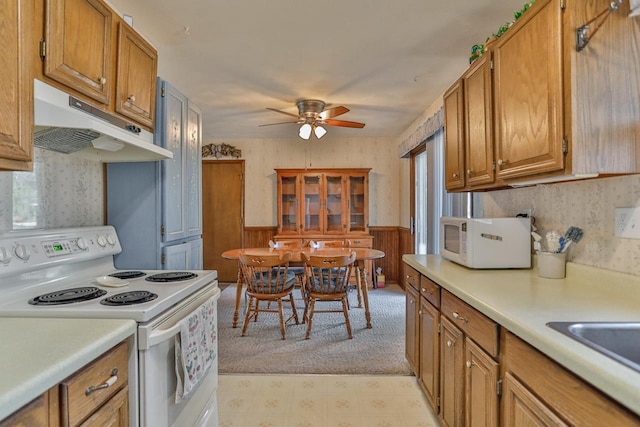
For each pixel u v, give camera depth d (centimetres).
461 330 148
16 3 92
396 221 527
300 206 494
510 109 151
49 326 102
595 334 98
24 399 65
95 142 142
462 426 148
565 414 84
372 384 232
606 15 116
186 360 131
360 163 525
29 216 150
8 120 90
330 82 294
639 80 117
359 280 398
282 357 271
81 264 165
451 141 218
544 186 182
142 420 110
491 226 187
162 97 190
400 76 280
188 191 224
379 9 188
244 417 197
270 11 189
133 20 197
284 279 311
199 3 181
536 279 164
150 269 191
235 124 437
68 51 120
